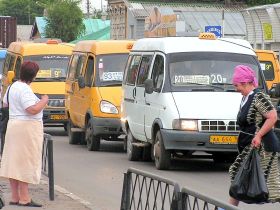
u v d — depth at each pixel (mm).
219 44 19781
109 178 17656
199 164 20312
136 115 20500
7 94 12734
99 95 23234
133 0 76438
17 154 12719
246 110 10797
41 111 12789
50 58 29953
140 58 20984
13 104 12680
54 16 88500
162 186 9078
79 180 17312
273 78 29359
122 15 77938
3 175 12797
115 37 80500
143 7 75312
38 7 126062
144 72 20312
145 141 20000
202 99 18391
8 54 33219
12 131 12695
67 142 27125
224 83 18938
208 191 15453
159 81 19141
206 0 75750
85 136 25109
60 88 29188
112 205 14039
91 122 23438
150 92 19234
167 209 8906
